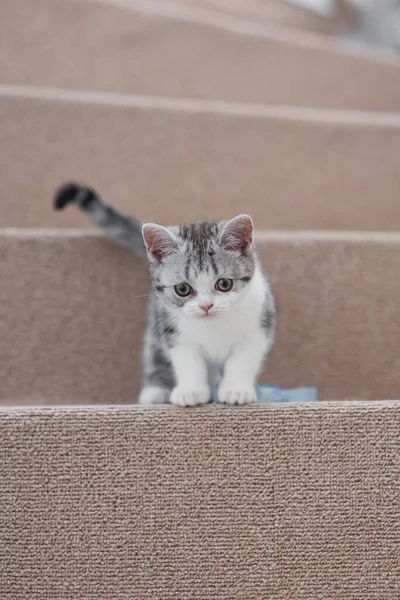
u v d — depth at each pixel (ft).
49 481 2.50
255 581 2.50
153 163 3.48
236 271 2.75
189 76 4.07
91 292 3.07
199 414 2.52
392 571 2.50
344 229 3.55
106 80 3.99
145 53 4.03
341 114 3.72
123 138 3.47
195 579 2.50
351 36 5.39
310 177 3.54
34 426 2.51
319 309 3.10
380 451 2.51
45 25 3.94
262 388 2.84
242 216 2.74
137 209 3.46
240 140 3.52
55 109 3.44
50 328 3.04
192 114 3.51
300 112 3.66
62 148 3.44
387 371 3.09
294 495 2.51
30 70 3.92
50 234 3.06
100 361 3.06
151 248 2.80
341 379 3.09
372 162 3.57
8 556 2.49
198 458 2.51
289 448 2.52
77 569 2.49
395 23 5.20
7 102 3.42
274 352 3.08
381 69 4.22
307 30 5.36
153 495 2.51
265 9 5.21
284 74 4.13
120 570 2.50
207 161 3.51
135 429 2.51
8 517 2.49
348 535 2.50
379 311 3.10
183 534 2.50
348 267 3.10
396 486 2.51
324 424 2.52
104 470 2.51
